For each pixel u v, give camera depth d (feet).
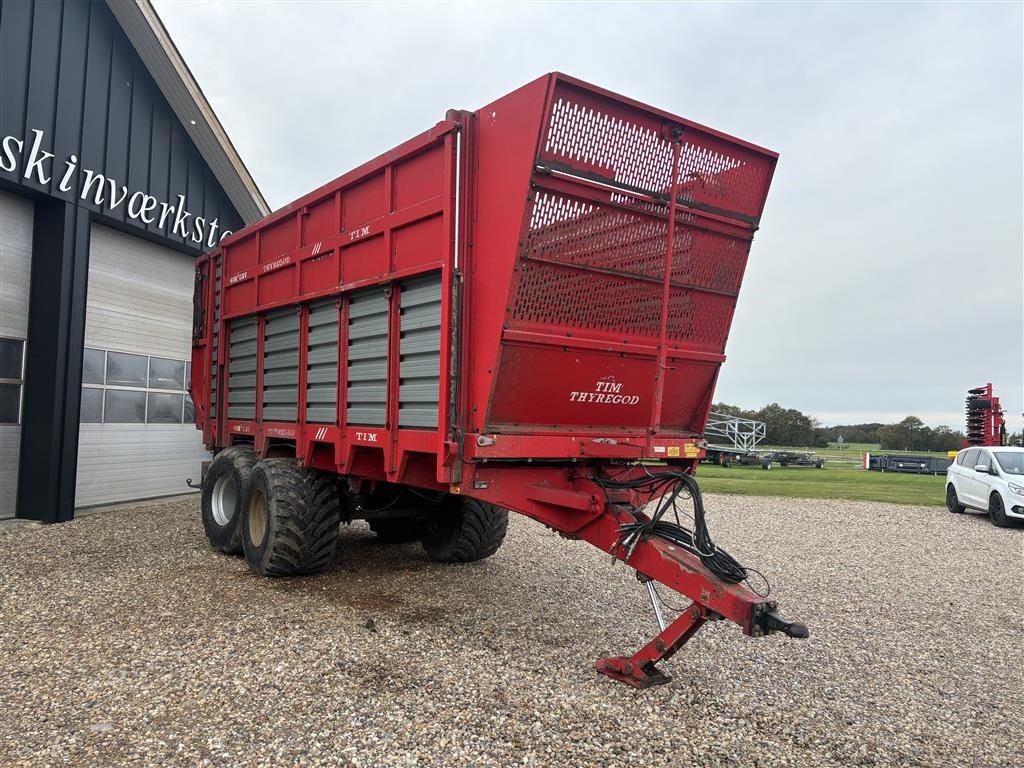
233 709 11.30
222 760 9.73
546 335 13.35
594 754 10.16
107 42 32.86
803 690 12.98
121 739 10.29
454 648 14.28
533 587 19.62
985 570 25.48
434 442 13.84
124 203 34.24
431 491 20.57
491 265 13.10
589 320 14.14
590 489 14.23
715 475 80.53
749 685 13.07
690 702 12.10
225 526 22.36
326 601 17.42
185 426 41.45
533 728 10.87
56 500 30.09
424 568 21.43
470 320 13.46
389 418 15.24
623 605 18.17
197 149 39.32
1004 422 64.59
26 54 28.81
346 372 17.11
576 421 14.87
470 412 13.38
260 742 10.25
